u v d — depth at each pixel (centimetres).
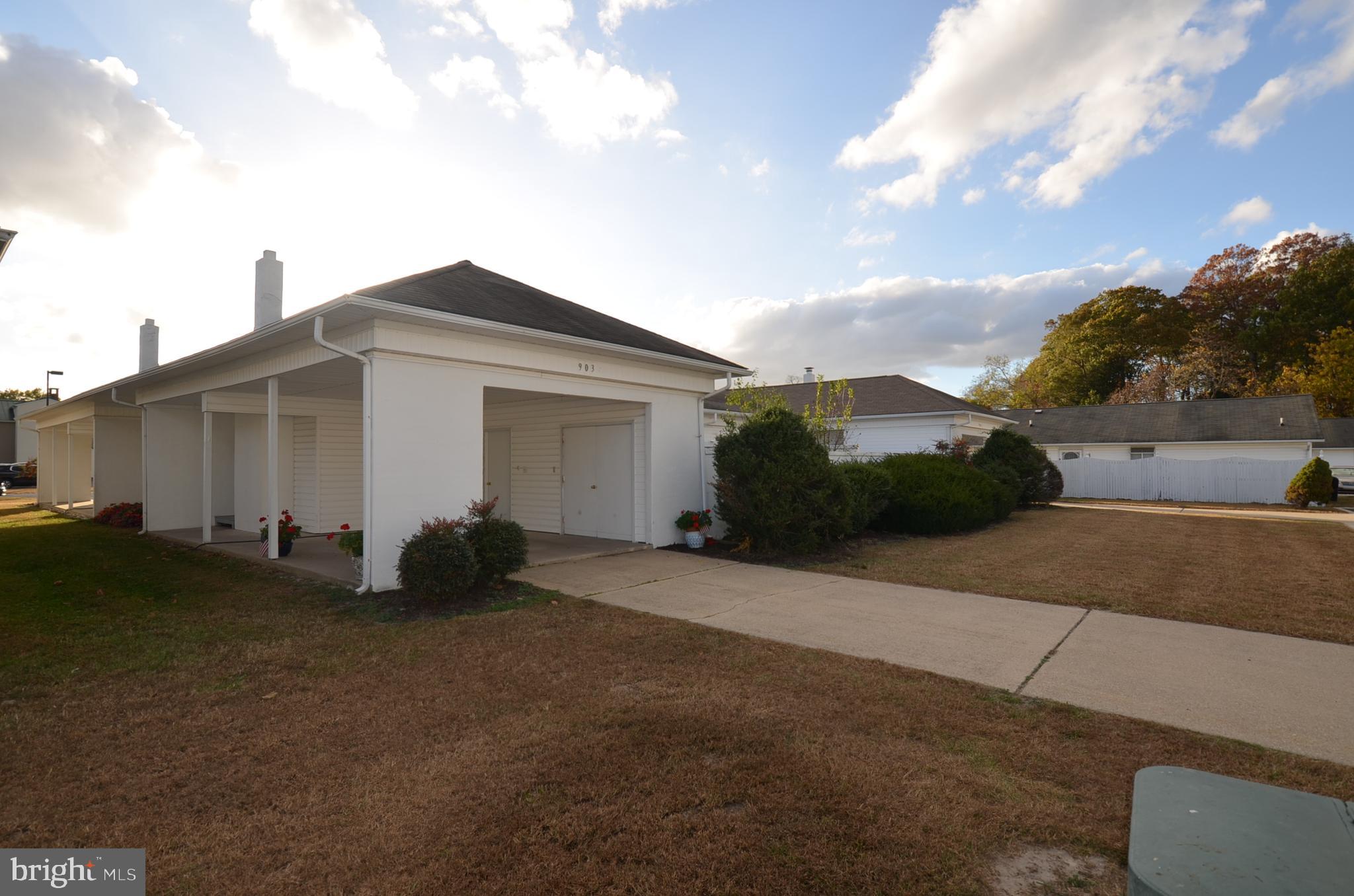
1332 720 405
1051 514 1841
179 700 448
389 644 580
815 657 537
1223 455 2631
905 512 1359
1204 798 267
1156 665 515
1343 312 3722
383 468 758
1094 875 253
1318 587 810
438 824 293
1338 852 219
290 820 297
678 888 247
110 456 1658
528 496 1323
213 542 1180
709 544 1166
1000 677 490
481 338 849
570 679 488
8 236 756
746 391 1493
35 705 439
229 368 1084
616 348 977
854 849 270
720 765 348
